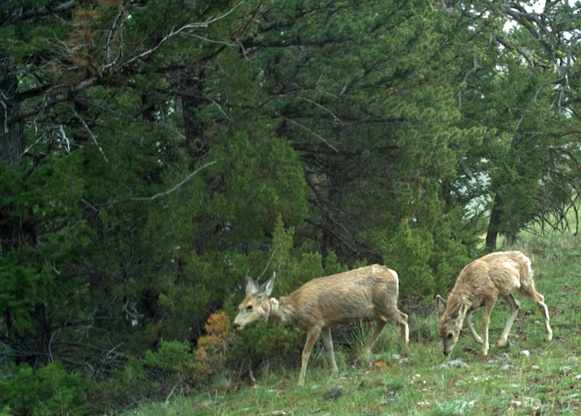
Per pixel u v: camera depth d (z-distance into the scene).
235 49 12.91
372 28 14.19
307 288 10.26
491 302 9.87
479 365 9.23
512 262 10.13
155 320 13.75
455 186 21.38
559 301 13.36
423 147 14.70
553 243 22.64
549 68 23.22
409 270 13.18
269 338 10.73
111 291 12.73
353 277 10.39
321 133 14.86
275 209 12.41
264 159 12.88
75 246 10.79
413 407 7.67
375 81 14.41
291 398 9.25
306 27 12.98
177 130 13.93
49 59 11.08
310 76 13.46
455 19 19.19
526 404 7.13
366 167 14.88
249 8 11.85
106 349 12.92
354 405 8.21
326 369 10.49
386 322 11.80
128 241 12.97
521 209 21.00
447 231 15.92
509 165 21.08
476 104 21.80
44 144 12.20
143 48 10.64
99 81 10.56
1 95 10.96
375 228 15.09
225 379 10.66
